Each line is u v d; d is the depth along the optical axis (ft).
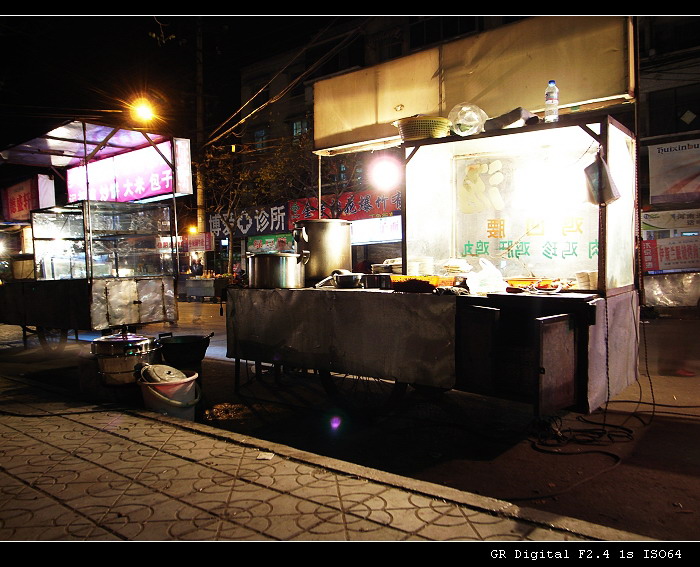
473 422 17.08
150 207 31.91
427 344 15.38
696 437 14.90
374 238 63.21
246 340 20.86
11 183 48.65
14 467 12.42
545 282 16.94
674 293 46.57
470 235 23.40
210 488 10.98
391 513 9.66
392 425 17.04
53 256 34.53
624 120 57.52
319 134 26.22
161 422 15.98
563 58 19.40
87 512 9.98
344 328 17.43
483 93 21.30
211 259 95.45
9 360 31.19
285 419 18.11
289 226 71.82
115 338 19.57
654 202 50.67
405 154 19.93
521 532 8.91
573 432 15.51
